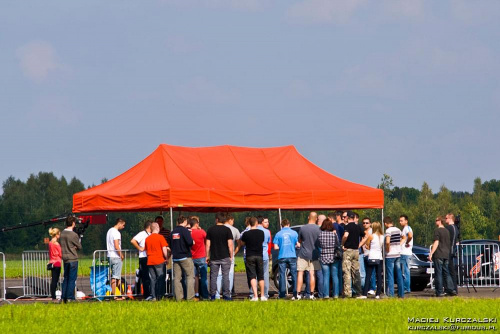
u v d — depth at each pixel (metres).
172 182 37.66
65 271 34.31
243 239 34.28
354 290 37.56
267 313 28.56
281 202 38.72
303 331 23.66
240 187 38.94
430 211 158.25
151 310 29.83
